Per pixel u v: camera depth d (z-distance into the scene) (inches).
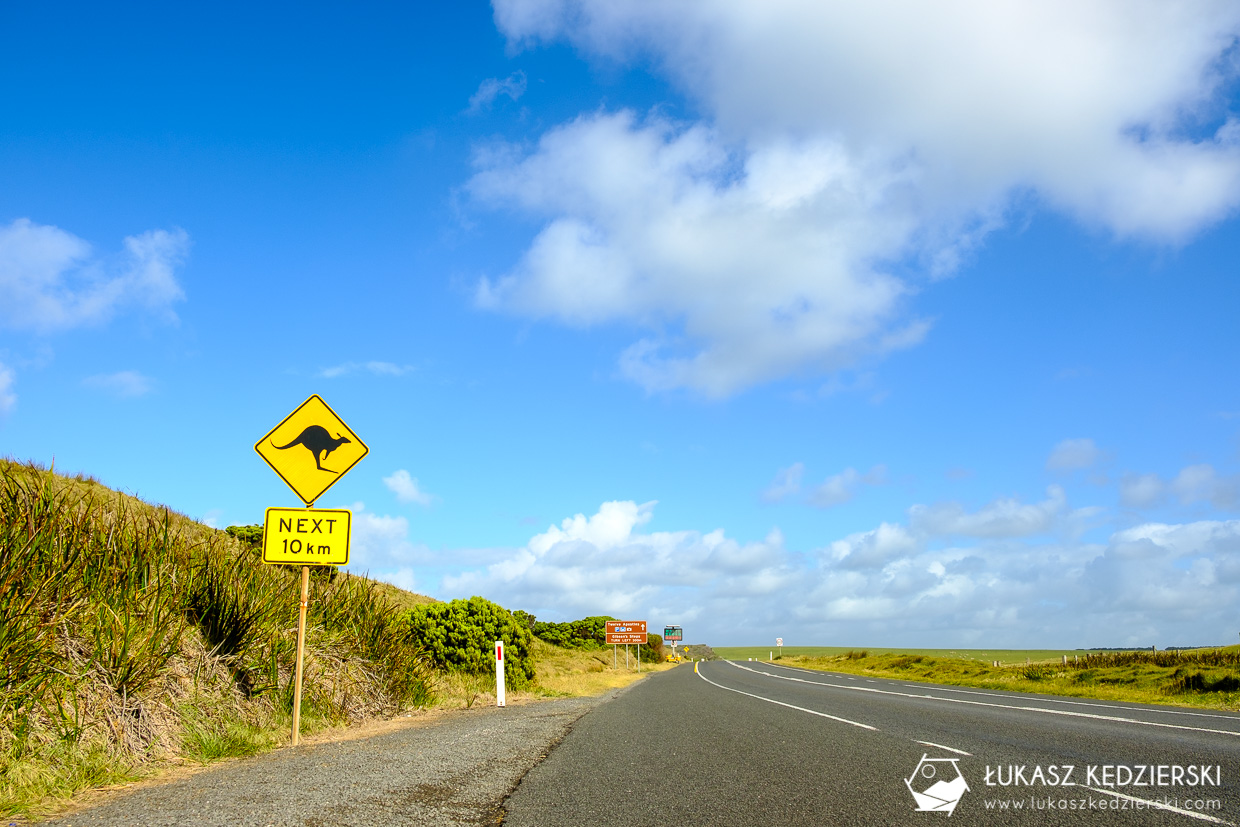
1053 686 1023.6
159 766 280.1
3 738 248.5
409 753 305.0
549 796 227.1
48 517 353.4
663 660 4025.6
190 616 392.5
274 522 378.3
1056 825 195.2
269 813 196.2
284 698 405.4
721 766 286.8
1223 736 390.6
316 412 405.7
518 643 876.6
